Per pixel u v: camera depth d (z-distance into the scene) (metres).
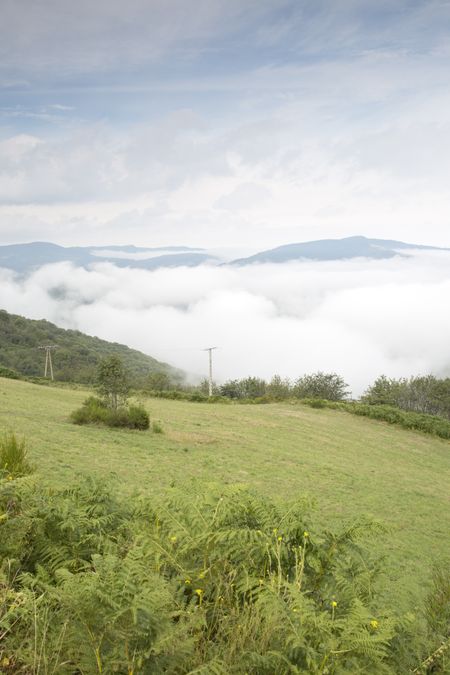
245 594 3.56
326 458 27.59
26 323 141.75
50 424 21.95
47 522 4.09
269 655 2.80
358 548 4.19
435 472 31.36
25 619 2.85
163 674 2.58
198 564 3.84
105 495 4.97
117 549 4.07
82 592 2.73
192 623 2.87
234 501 4.30
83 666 2.56
